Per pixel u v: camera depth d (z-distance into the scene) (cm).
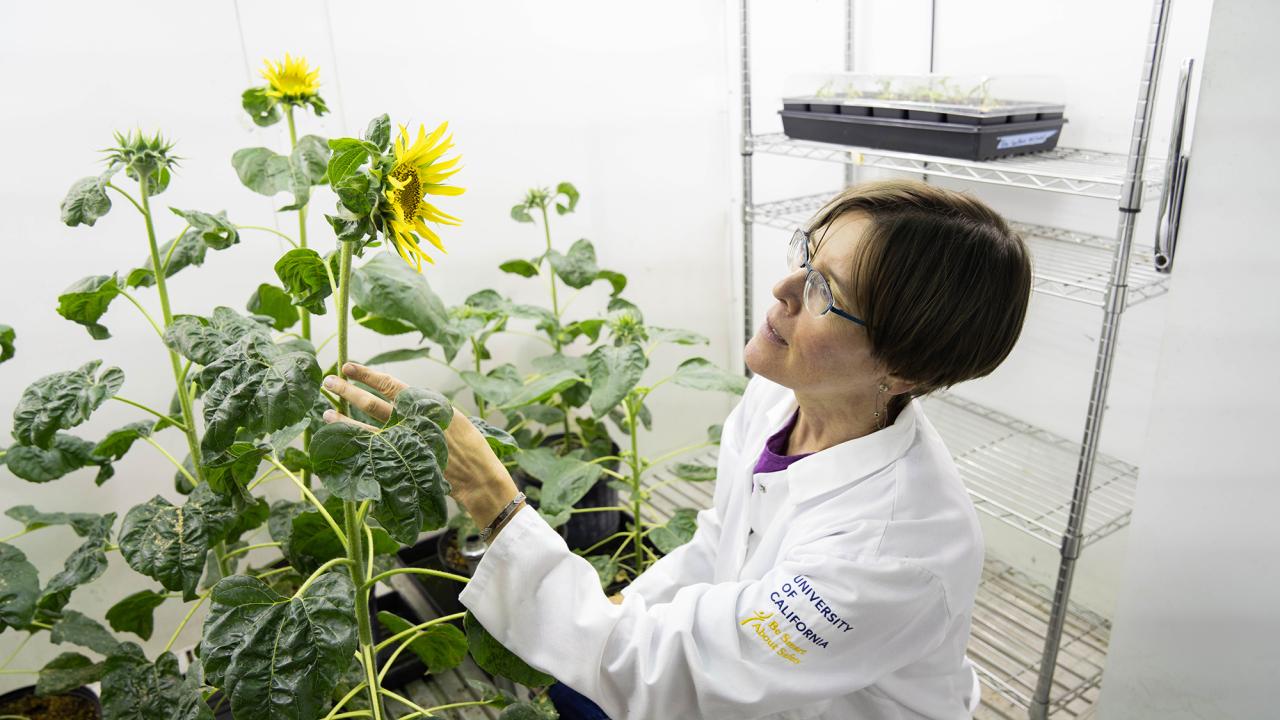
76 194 125
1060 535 175
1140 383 195
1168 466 109
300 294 107
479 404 214
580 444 238
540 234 238
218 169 186
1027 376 220
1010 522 185
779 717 106
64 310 132
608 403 170
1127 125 187
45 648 185
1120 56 185
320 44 192
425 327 135
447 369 230
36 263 171
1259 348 93
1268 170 89
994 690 190
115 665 123
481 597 99
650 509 256
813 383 104
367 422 108
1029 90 200
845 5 238
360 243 87
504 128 224
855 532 100
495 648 108
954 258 92
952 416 239
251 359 88
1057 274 186
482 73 216
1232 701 104
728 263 279
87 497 184
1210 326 99
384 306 132
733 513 130
